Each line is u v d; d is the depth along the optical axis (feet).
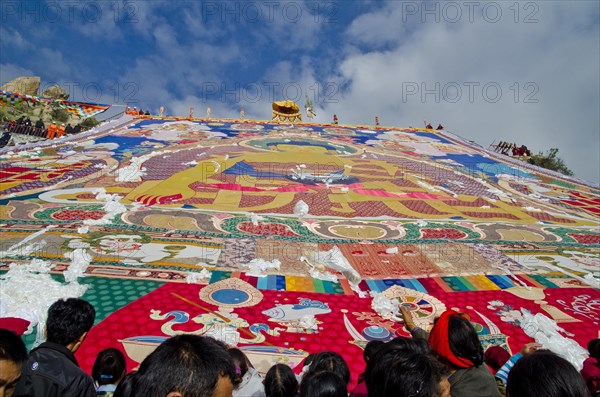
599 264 25.61
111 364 9.61
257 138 62.75
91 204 31.40
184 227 27.94
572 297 20.86
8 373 7.05
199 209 32.12
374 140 68.69
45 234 24.57
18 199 31.35
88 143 53.21
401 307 12.77
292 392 9.07
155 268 21.31
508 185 48.52
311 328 17.01
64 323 8.77
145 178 39.58
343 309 18.79
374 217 33.40
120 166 43.68
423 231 30.58
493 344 16.61
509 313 19.08
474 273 23.31
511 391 6.36
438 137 75.97
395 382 6.08
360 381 9.70
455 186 45.50
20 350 7.26
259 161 48.70
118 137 57.62
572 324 18.34
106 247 23.40
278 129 71.82
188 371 5.43
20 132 60.70
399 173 48.55
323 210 34.24
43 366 7.79
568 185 51.11
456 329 8.75
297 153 54.34
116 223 27.63
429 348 9.00
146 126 66.23
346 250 25.96
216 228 28.27
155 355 5.71
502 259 25.58
